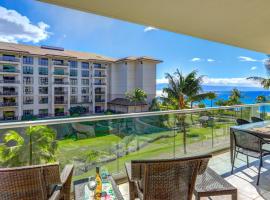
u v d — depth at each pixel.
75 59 42.38
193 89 18.22
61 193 1.78
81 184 2.07
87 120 2.77
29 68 38.62
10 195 1.35
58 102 41.41
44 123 2.48
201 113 4.03
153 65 42.97
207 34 3.28
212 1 2.23
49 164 1.44
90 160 2.79
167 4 2.27
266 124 3.72
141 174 1.60
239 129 3.18
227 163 3.57
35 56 38.88
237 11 2.49
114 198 1.78
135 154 3.20
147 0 2.17
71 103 42.75
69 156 2.64
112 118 2.97
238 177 3.03
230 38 3.49
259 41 3.65
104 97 46.09
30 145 2.49
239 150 3.23
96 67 44.97
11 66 37.06
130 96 41.97
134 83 43.75
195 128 3.93
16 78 37.56
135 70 43.69
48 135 2.54
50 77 40.59
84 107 44.12
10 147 2.48
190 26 2.92
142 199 1.65
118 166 2.99
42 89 40.06
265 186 2.76
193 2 2.25
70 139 2.67
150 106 39.28
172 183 1.59
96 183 1.85
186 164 1.59
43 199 1.44
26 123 2.37
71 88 42.66
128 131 3.15
